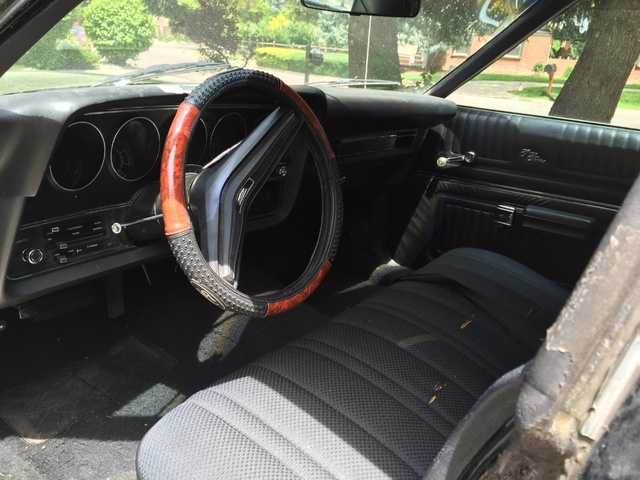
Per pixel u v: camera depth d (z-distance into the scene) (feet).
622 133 6.25
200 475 3.11
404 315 4.69
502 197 7.24
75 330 6.53
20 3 3.26
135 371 6.35
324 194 5.15
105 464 5.23
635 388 1.40
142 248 4.91
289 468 3.13
